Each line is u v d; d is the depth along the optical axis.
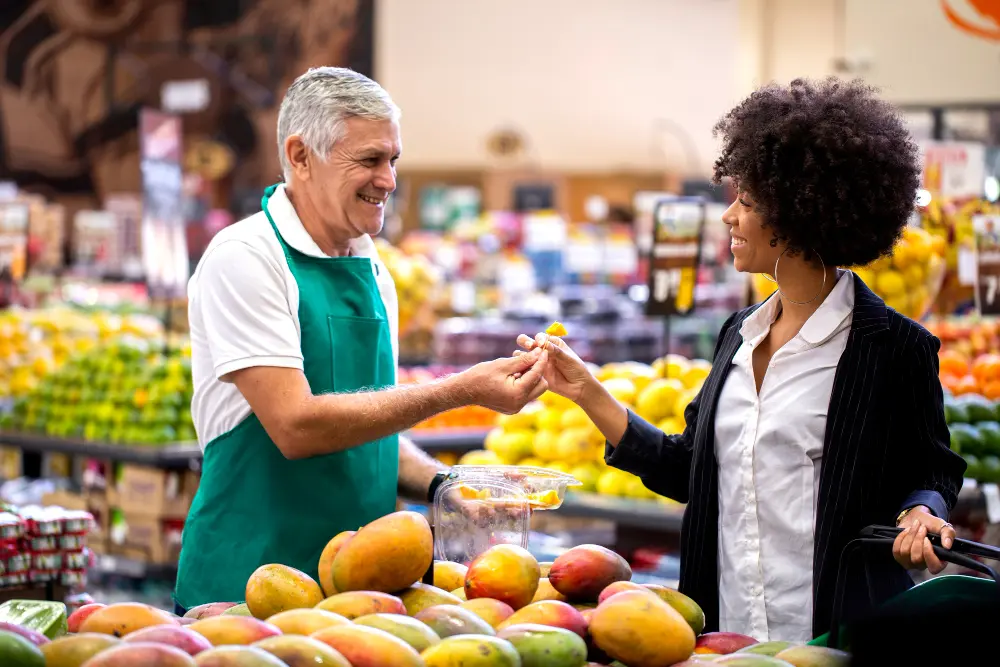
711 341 8.24
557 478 2.46
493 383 2.36
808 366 2.22
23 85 16.38
